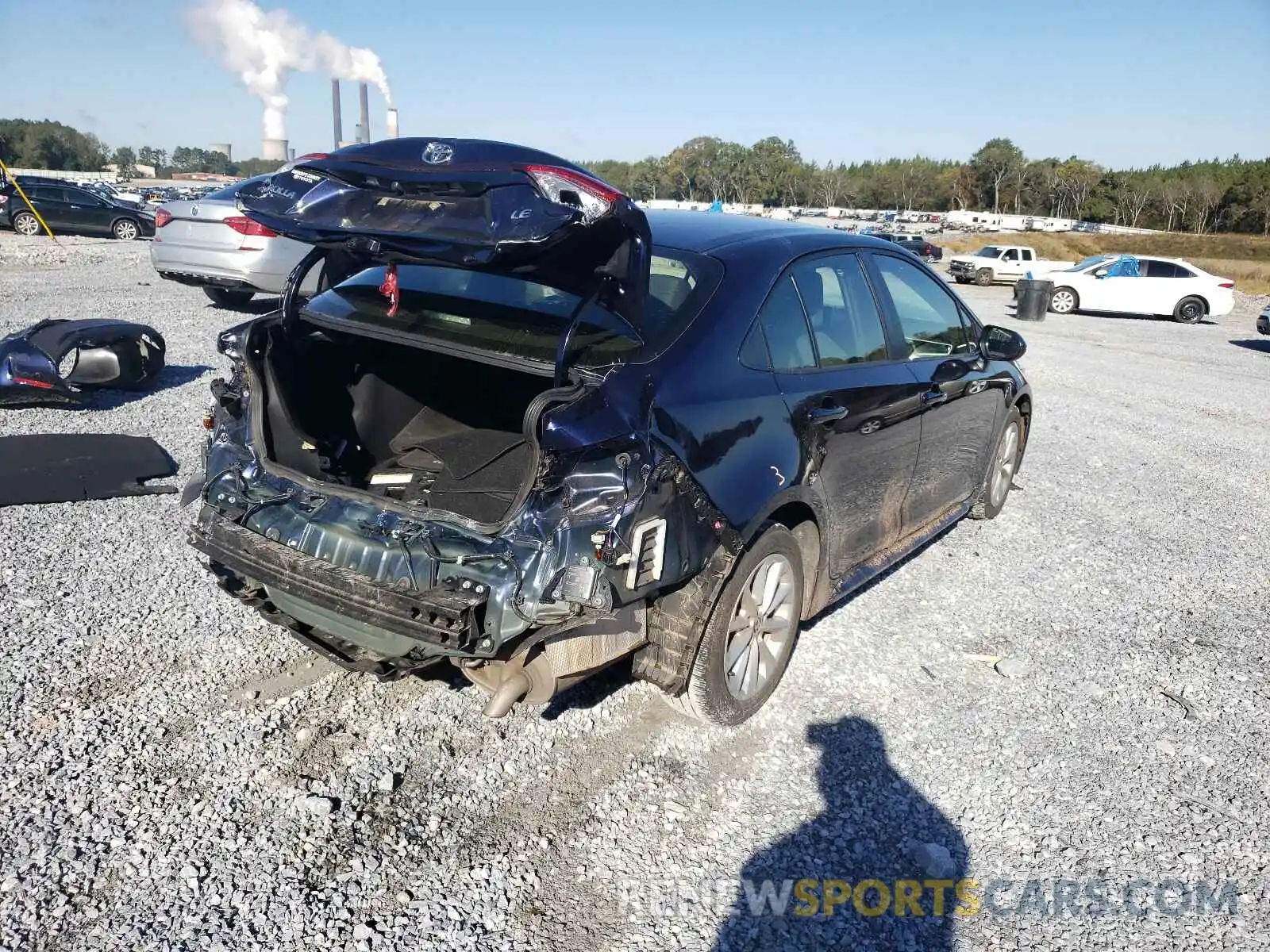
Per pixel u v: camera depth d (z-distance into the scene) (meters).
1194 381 13.41
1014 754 3.51
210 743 3.18
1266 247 66.75
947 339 4.91
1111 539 6.02
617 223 2.65
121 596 4.13
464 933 2.47
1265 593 5.25
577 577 2.54
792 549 3.53
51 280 13.86
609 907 2.62
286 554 2.88
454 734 3.34
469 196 2.73
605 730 3.44
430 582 2.65
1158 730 3.74
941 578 5.18
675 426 2.83
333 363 3.70
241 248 10.41
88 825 2.75
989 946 2.59
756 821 3.02
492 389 4.28
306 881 2.61
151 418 6.83
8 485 5.17
